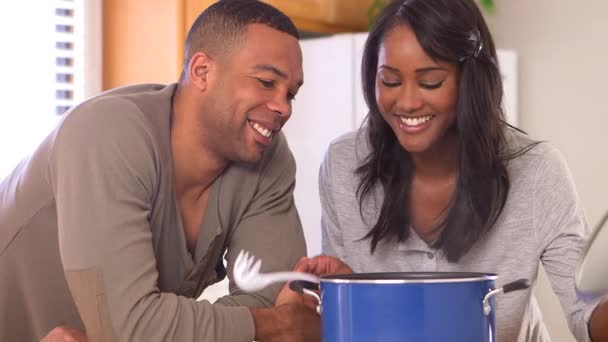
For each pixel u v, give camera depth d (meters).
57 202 1.60
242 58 1.66
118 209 1.56
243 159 1.73
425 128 1.73
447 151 1.82
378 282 1.27
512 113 3.62
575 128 3.78
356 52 3.33
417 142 1.73
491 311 1.33
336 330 1.32
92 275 1.54
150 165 1.64
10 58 2.92
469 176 1.78
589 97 3.74
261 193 1.88
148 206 1.64
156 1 3.07
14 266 1.80
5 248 1.79
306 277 1.48
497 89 1.77
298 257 1.90
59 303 1.79
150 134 1.65
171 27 3.04
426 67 1.67
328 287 1.33
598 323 1.45
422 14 1.66
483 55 1.72
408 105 1.69
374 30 1.78
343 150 2.00
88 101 1.67
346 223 1.99
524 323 1.92
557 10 3.81
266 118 1.68
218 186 1.81
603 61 3.71
